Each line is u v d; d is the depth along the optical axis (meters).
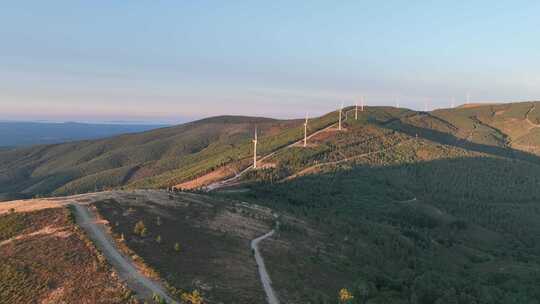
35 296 60.22
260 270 80.19
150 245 78.50
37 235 77.56
